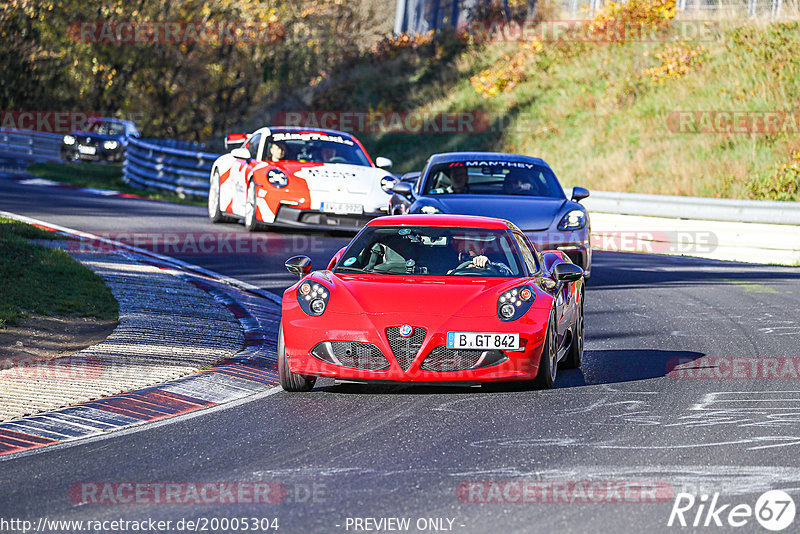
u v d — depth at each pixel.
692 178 89.50
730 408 26.33
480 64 130.38
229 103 150.00
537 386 28.81
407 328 27.05
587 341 37.31
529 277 30.16
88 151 129.00
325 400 27.39
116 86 149.62
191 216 73.75
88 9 146.88
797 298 47.62
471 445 22.59
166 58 147.00
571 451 22.05
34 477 20.25
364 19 167.62
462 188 50.66
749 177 87.31
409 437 23.33
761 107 97.88
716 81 105.06
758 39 108.38
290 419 25.20
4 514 18.00
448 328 27.12
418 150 117.50
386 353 26.97
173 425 24.53
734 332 38.78
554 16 131.12
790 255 65.00
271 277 48.91
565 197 50.69
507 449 22.23
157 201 85.44
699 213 70.00
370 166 66.88
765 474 20.23
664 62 108.94
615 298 47.56
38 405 25.62
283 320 28.17
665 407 26.47
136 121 151.12
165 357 31.38
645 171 93.81
